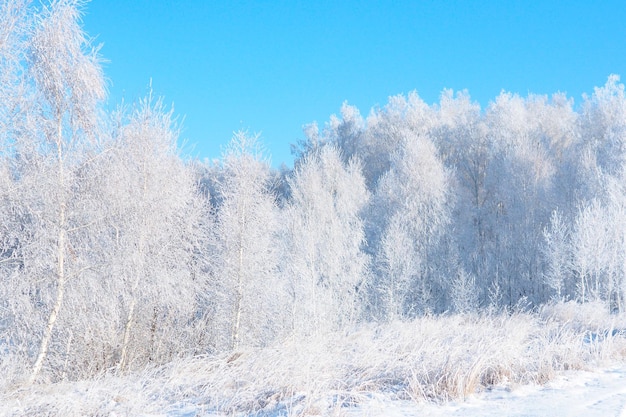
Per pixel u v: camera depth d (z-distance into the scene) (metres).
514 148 39.59
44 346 10.97
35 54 10.55
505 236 35.41
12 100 9.87
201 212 15.86
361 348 9.53
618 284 27.34
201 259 15.98
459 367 6.54
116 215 12.31
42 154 10.80
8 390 9.16
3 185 10.27
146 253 13.03
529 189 36.53
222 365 8.42
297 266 22.08
